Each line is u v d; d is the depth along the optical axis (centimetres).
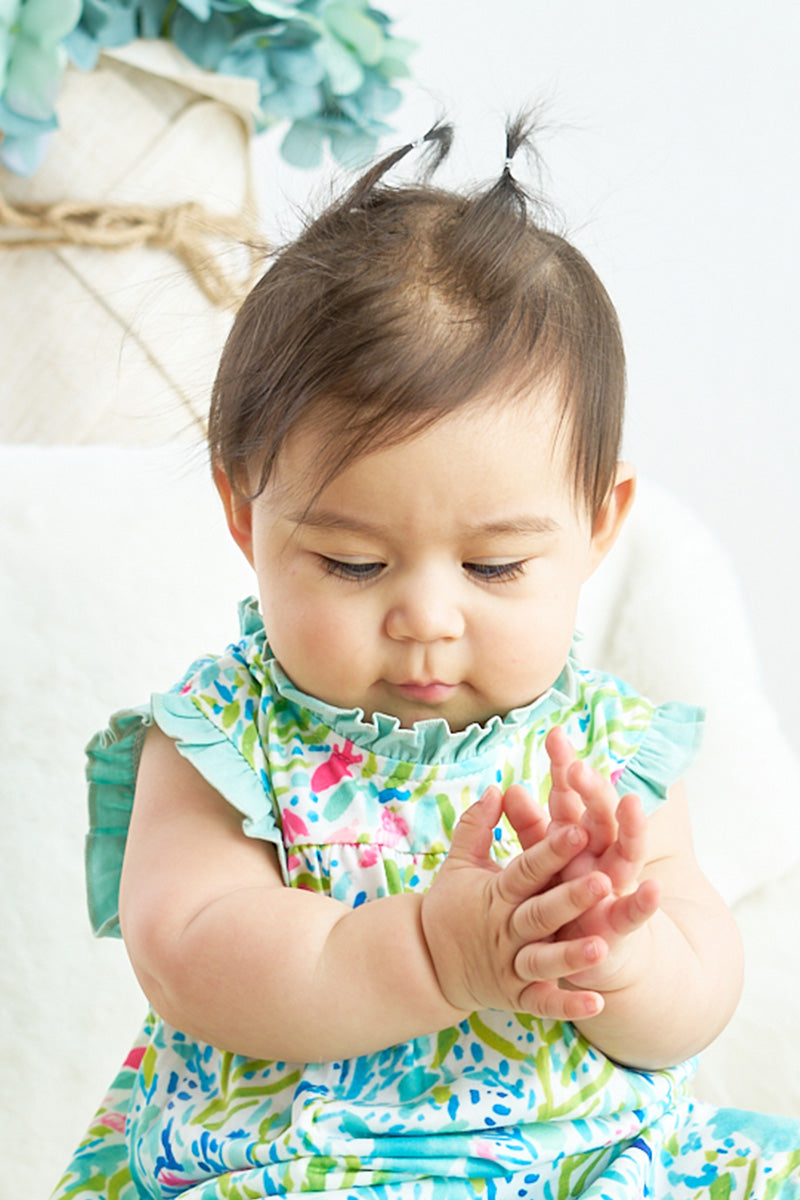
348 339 87
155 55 189
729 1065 138
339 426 86
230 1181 89
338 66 198
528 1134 91
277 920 88
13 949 138
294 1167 88
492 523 86
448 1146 90
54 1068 138
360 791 96
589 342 93
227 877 94
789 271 246
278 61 195
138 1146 98
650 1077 97
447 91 239
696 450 251
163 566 150
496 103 221
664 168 244
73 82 187
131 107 191
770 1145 98
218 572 153
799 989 144
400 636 88
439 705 93
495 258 91
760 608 254
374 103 205
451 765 96
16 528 147
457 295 89
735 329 248
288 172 229
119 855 106
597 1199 89
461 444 85
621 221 243
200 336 195
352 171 114
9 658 141
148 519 152
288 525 89
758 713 167
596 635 168
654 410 250
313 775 97
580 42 241
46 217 187
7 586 144
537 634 91
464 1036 94
